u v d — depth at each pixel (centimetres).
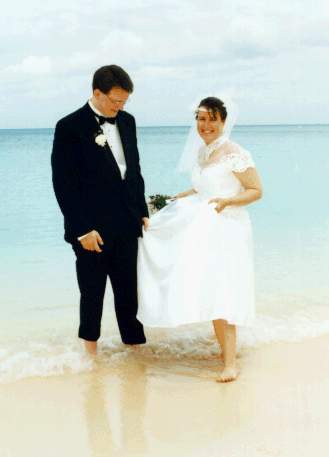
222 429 346
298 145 4441
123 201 447
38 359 460
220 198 421
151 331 537
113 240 450
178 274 417
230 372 420
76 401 388
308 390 400
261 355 467
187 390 405
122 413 370
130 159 449
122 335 489
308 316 567
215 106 421
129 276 467
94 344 469
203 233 416
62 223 1092
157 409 375
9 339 512
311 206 1279
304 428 345
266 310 586
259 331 519
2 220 1124
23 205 1330
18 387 410
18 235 977
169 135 7738
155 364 458
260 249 855
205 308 415
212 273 416
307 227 1028
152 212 505
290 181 1845
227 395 395
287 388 404
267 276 711
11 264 780
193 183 450
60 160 433
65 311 593
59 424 356
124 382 421
